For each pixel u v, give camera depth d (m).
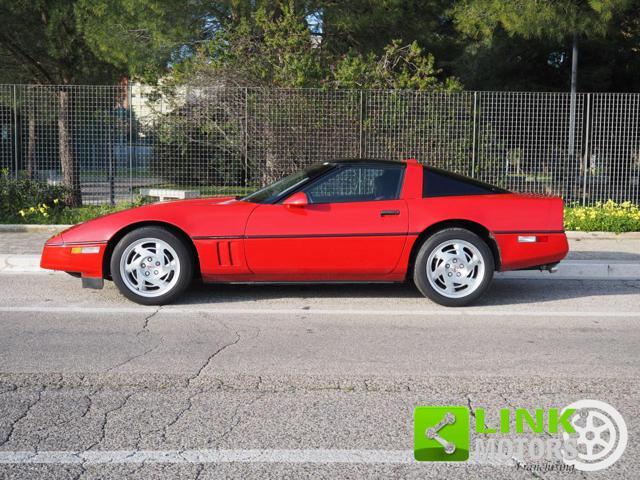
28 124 14.44
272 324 6.61
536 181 14.14
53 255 7.28
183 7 17.16
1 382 4.87
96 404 4.46
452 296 7.36
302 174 7.85
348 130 14.09
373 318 6.89
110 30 16.66
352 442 3.91
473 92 14.00
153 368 5.20
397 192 7.44
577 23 15.93
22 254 9.91
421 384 4.88
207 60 15.86
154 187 14.52
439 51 22.88
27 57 18.41
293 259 7.23
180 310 7.14
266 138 14.22
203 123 14.35
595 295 8.17
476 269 7.40
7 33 17.72
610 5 15.12
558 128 14.08
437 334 6.29
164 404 4.47
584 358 5.55
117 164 14.50
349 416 4.29
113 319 6.74
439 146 14.05
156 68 16.39
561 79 22.86
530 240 7.39
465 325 6.64
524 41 21.44
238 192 14.41
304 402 4.52
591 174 14.15
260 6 17.16
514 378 5.02
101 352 5.61
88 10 16.97
